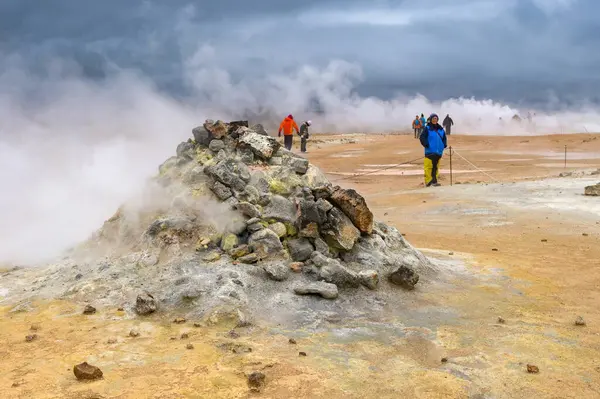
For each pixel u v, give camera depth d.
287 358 5.25
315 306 6.55
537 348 5.57
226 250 7.48
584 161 29.17
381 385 4.75
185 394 4.52
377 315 6.51
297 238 7.68
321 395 4.56
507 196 16.39
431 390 4.67
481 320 6.40
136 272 7.21
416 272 7.80
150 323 6.10
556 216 13.29
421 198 17.16
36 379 4.76
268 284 6.90
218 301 6.37
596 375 4.99
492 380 4.87
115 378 4.78
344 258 7.66
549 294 7.45
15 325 6.07
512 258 9.57
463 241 11.27
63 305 6.62
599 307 6.92
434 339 5.80
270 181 8.30
